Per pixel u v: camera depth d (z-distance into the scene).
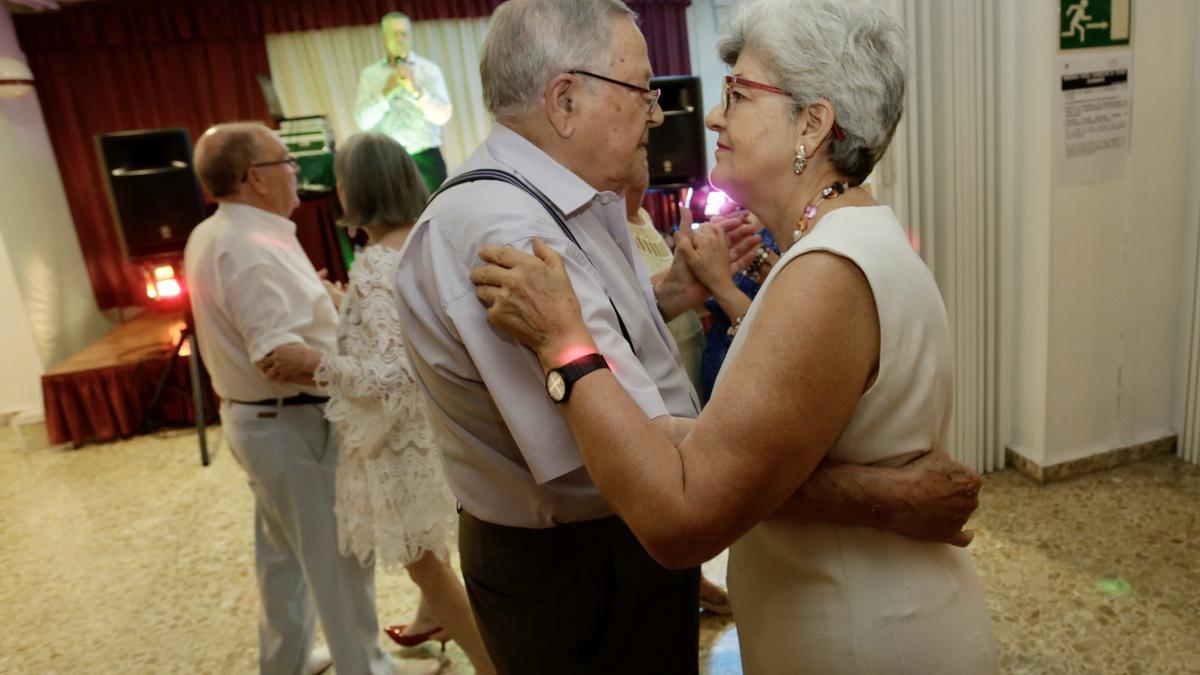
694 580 1.21
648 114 1.02
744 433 0.75
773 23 0.86
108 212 5.55
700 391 1.97
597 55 0.96
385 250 1.54
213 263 1.66
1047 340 2.54
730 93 0.91
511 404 0.91
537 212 0.93
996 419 2.78
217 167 1.69
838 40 0.83
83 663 2.34
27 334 4.75
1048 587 2.17
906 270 0.81
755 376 0.76
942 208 2.50
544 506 1.06
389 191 1.55
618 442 0.77
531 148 0.99
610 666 1.15
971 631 0.92
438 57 5.81
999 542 2.39
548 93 0.96
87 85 5.38
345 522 1.67
